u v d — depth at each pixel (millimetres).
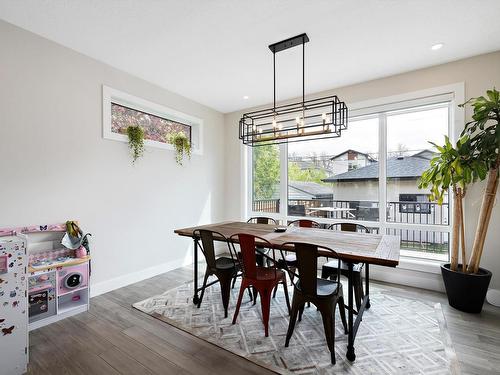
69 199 2705
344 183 3877
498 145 2273
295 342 1999
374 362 1762
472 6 2064
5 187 2271
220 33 2463
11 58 2307
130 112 3453
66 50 2691
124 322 2324
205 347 1954
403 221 3406
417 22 2275
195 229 2973
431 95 3086
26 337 1712
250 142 2893
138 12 2164
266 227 3096
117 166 3168
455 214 2615
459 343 1977
